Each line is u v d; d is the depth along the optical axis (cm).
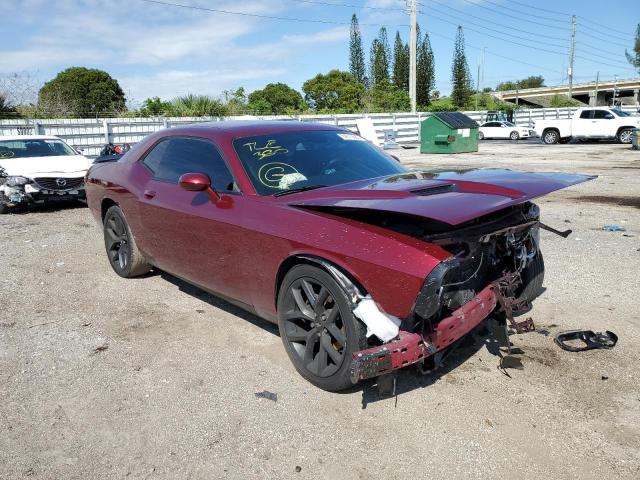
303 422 289
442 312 303
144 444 275
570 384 317
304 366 325
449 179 344
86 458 265
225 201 369
